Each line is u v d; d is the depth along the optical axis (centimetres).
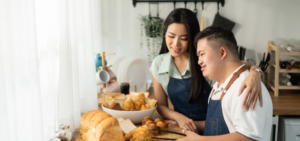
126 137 97
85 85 133
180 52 117
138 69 202
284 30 244
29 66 70
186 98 126
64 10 101
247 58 250
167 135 105
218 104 89
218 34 86
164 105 135
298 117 188
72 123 110
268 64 238
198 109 127
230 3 243
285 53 218
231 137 77
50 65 96
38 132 72
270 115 81
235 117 78
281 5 241
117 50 256
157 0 246
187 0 244
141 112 115
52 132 95
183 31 113
